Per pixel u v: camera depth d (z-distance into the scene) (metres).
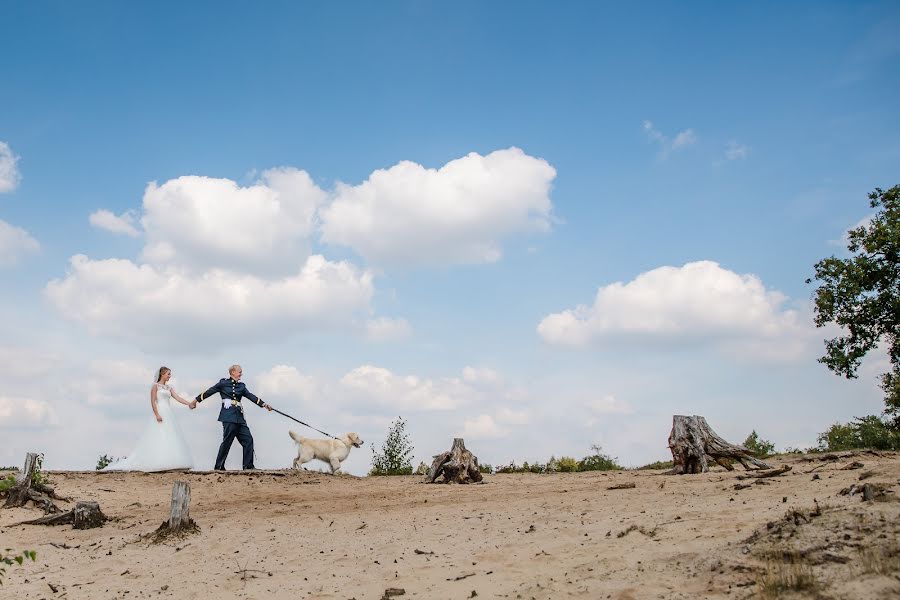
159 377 16.06
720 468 14.29
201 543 9.34
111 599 7.15
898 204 23.58
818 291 24.44
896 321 23.09
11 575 8.15
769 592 5.03
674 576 5.85
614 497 10.67
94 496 13.05
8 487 12.23
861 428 18.33
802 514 6.42
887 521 5.83
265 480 15.27
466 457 15.28
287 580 7.41
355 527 9.98
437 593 6.41
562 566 6.73
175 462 15.68
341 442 18.48
